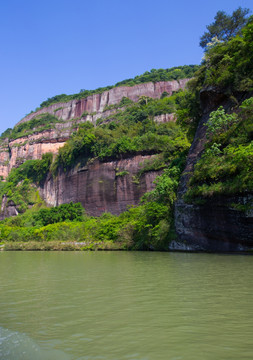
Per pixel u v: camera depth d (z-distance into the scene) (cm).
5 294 1004
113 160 6900
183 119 4075
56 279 1345
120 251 3566
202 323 595
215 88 3102
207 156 2606
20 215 8750
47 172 9712
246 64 2820
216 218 2377
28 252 4422
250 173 2038
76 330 586
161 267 1619
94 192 6950
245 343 481
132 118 8988
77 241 4816
